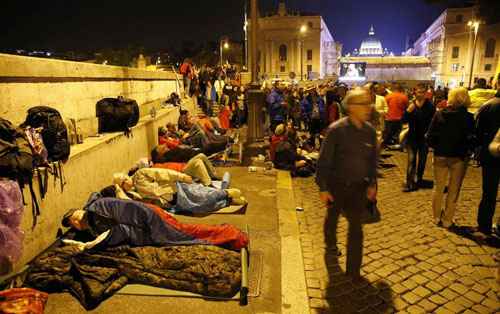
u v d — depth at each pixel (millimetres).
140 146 8414
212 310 3527
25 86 5035
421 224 5711
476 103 9539
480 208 5398
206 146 9734
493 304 3727
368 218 4465
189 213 5945
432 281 4117
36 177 4254
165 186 6141
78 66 6523
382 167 9633
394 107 11000
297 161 8820
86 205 4723
